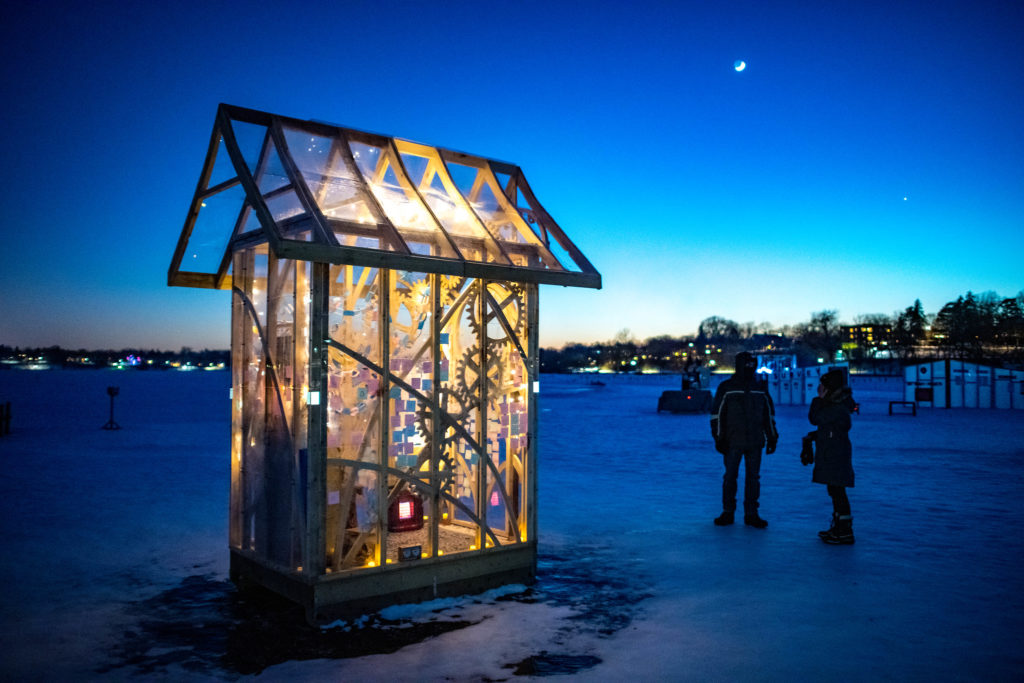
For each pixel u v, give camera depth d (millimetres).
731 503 8531
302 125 5672
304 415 5074
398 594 5355
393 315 5578
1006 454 15680
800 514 9133
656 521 8773
